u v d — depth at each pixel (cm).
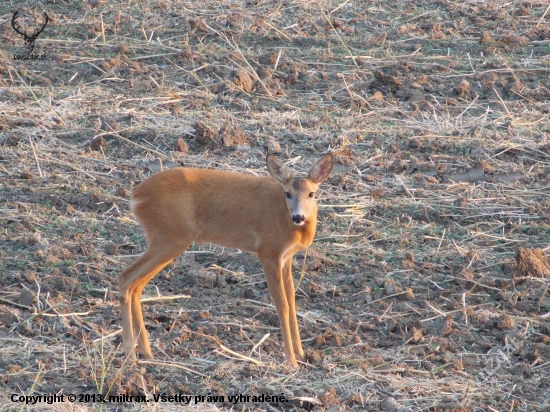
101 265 1361
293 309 1173
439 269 1403
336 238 1483
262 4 2517
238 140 1778
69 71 2086
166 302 1280
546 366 1145
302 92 2056
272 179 1184
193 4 2495
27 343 1130
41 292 1270
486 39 2323
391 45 2303
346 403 1042
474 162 1727
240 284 1351
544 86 2100
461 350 1185
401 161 1720
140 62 2159
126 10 2447
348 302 1307
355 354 1157
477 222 1541
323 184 1644
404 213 1565
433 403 1046
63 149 1720
